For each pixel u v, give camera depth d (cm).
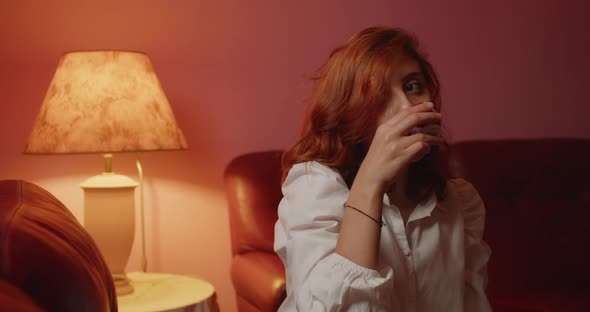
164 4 253
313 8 271
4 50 239
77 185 246
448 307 112
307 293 91
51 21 243
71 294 58
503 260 240
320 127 111
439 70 292
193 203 259
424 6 288
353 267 90
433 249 111
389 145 93
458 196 122
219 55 260
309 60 271
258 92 265
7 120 240
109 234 197
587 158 265
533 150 262
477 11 296
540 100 307
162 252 257
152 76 207
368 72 105
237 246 230
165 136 200
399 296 105
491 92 300
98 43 246
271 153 246
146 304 181
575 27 311
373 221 92
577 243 250
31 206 76
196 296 191
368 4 279
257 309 207
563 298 217
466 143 259
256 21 264
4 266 55
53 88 198
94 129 191
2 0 239
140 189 246
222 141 261
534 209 253
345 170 109
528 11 304
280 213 104
